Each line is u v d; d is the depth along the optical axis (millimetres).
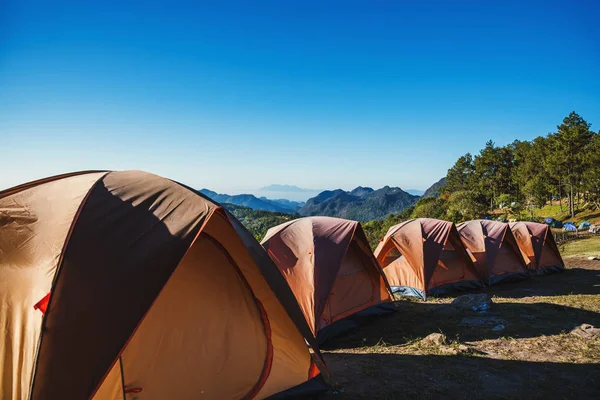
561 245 25484
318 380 4984
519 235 15727
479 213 47844
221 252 4977
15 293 3652
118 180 4609
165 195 4379
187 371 4262
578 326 7785
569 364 5777
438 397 4762
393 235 11664
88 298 3332
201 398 4160
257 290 5004
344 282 8445
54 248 3703
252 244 4777
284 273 7812
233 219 4773
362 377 5406
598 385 5027
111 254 3602
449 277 11781
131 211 4043
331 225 8648
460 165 81562
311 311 7223
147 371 4098
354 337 7637
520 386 5059
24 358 3381
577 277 14617
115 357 3174
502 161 68875
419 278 10953
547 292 11914
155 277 3541
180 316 4508
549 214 53125
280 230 8742
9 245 3883
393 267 11836
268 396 4520
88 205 4016
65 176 5109
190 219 4059
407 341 7137
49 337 3160
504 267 13703
